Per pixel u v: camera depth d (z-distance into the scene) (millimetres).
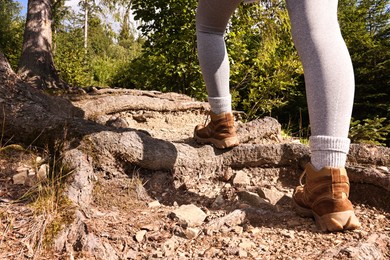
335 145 1654
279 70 8250
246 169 2518
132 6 6840
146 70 7305
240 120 5957
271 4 7551
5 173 2123
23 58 6457
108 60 20266
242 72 7961
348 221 1637
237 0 2068
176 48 6547
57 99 3428
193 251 1491
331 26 1694
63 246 1391
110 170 2170
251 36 8344
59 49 17906
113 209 1891
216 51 2254
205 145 2498
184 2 6359
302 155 2457
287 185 2457
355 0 13914
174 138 3490
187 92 6934
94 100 4324
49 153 2377
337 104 1642
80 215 1609
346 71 1653
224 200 2160
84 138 2205
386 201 2043
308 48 1676
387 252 1520
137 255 1447
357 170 2156
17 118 2428
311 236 1633
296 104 11539
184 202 2125
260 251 1486
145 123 4453
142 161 2250
